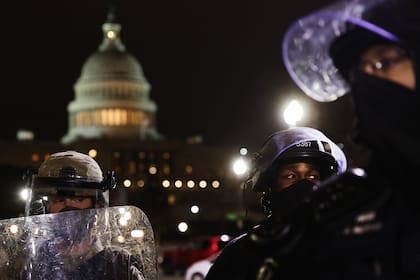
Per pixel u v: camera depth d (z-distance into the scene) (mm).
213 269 3031
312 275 2109
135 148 93000
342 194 2088
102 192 3982
